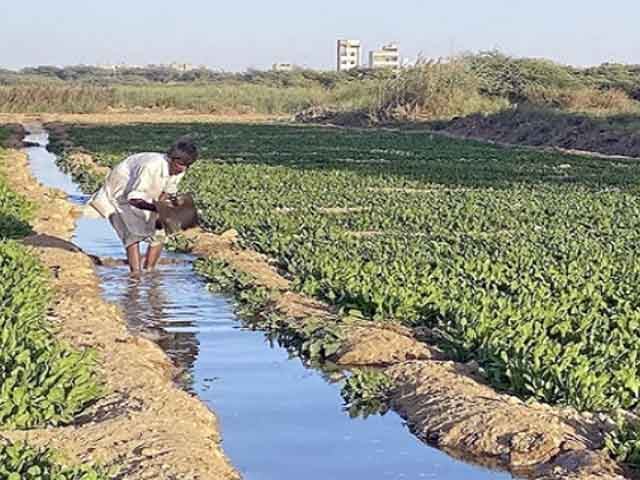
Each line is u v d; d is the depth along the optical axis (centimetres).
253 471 862
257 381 1112
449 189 2867
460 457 905
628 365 1048
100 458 804
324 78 12144
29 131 6291
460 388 1015
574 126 5222
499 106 6706
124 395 968
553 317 1242
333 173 3238
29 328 1115
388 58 18938
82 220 2231
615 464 841
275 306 1387
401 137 5541
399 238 1930
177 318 1368
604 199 2625
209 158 3862
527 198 2625
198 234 1925
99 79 15588
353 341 1191
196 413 952
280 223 2072
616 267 1617
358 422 989
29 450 780
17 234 1861
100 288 1528
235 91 9112
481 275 1511
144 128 6038
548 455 875
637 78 9319
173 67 16638
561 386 1001
